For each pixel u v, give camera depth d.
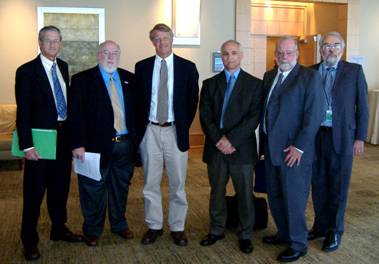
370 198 4.29
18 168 5.62
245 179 2.92
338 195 2.97
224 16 6.95
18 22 6.26
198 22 6.79
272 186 2.93
